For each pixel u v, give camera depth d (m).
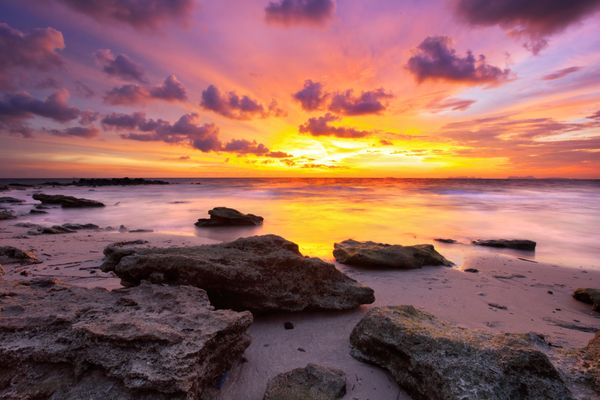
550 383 4.04
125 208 35.25
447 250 16.19
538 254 15.70
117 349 4.23
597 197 52.38
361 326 5.86
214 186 92.56
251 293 7.12
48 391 3.96
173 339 4.37
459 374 4.23
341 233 20.23
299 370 4.99
